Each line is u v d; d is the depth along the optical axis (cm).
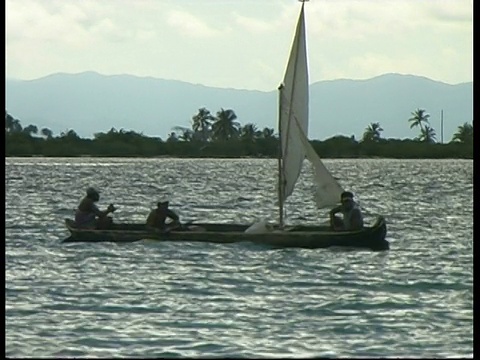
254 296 11100
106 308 10456
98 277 12169
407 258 13662
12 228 17650
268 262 13000
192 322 9800
